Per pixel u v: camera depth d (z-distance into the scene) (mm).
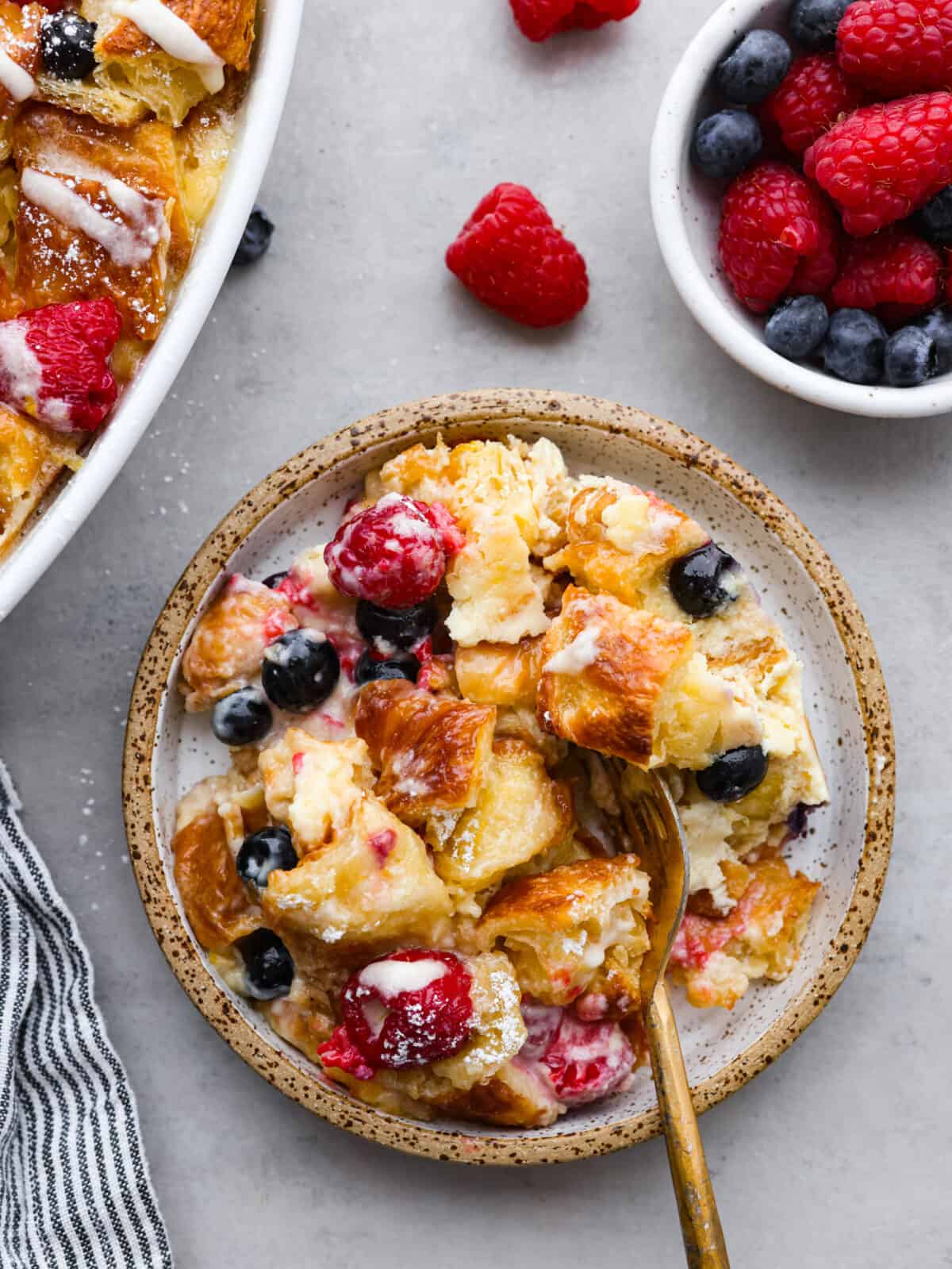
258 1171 554
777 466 562
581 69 562
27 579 486
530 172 562
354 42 562
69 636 555
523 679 506
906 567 561
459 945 498
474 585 505
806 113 529
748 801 516
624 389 562
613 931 500
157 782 518
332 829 492
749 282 532
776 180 526
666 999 499
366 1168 554
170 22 486
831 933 521
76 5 499
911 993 558
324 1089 507
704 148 529
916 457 562
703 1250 477
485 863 495
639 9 561
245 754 523
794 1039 515
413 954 491
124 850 555
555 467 520
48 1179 539
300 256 560
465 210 562
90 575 556
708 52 525
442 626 520
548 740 510
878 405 526
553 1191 554
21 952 539
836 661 526
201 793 523
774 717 509
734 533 534
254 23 508
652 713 480
